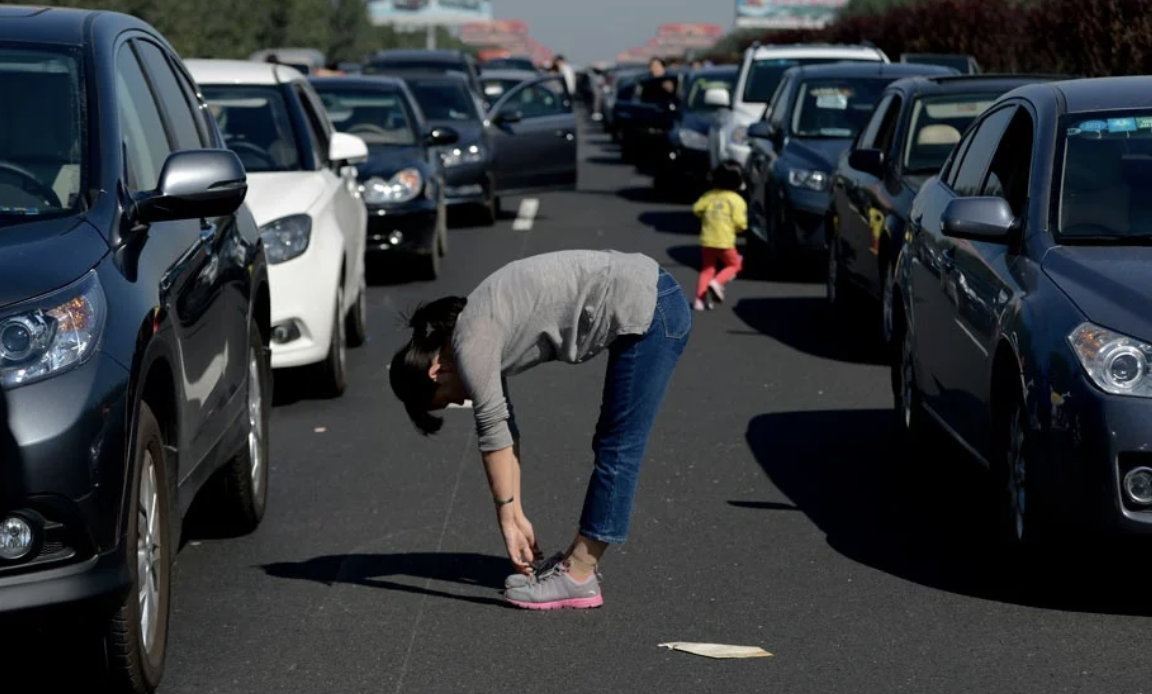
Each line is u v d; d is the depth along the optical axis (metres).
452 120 21.39
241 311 6.74
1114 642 5.55
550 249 18.70
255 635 5.70
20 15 6.08
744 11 100.75
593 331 5.59
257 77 11.44
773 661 5.39
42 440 4.56
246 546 6.88
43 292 4.73
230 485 6.89
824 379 10.82
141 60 6.39
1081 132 6.92
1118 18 20.14
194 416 5.82
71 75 5.71
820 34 43.72
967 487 7.78
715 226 14.05
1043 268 6.30
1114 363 5.67
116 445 4.72
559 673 5.30
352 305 12.09
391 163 15.77
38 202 5.25
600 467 5.86
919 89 12.13
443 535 7.01
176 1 47.19
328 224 10.27
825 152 15.36
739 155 20.84
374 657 5.47
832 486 7.84
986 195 7.40
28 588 4.57
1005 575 6.25
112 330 4.82
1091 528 5.69
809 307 14.22
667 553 6.70
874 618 5.84
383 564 6.58
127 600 4.82
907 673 5.27
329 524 7.23
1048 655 5.43
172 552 5.39
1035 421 5.84
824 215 14.70
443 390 5.68
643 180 30.06
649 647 5.54
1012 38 27.16
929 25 30.00
